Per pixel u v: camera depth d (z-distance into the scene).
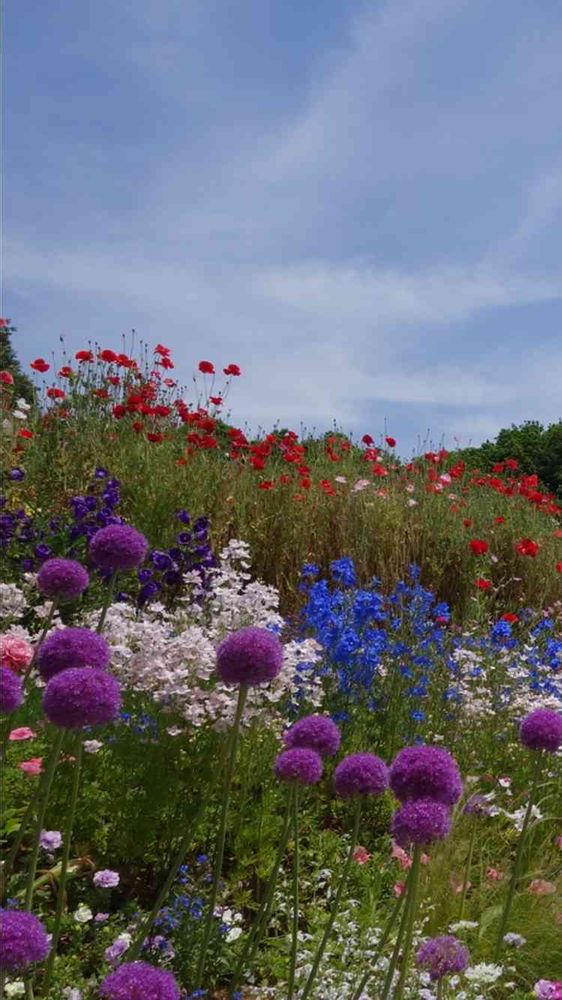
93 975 3.07
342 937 3.61
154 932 3.31
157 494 8.13
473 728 5.78
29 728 4.01
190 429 9.87
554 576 10.55
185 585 6.46
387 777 2.55
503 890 3.96
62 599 2.92
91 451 8.86
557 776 5.18
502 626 6.66
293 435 10.67
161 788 3.78
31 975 2.46
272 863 4.04
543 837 4.64
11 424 9.20
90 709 2.24
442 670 6.34
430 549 9.80
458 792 2.33
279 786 4.35
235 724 2.64
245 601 4.93
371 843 4.55
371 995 3.15
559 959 3.58
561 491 27.88
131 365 10.06
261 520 8.74
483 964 3.10
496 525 10.80
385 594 8.92
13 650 3.91
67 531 6.73
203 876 3.79
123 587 6.56
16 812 3.68
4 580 6.41
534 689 6.55
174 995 1.86
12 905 3.04
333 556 9.32
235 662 2.56
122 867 3.85
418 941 3.48
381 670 5.82
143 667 3.98
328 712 5.20
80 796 3.74
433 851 4.08
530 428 30.20
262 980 3.45
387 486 10.86
